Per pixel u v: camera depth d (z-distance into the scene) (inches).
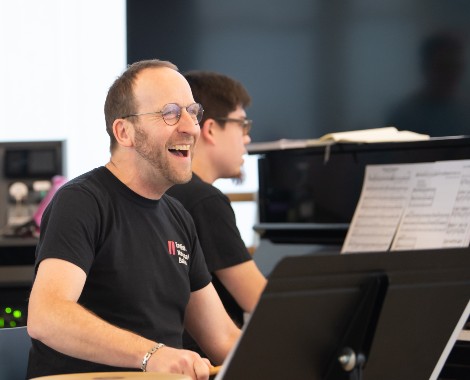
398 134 198.8
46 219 131.6
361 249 190.4
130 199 136.5
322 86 264.8
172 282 137.9
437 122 253.3
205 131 179.2
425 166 188.9
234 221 168.9
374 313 109.6
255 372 104.8
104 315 132.0
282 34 268.1
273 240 212.2
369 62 259.4
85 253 127.9
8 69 322.0
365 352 111.3
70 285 124.0
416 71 254.5
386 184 193.0
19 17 321.7
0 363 134.6
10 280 225.6
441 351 120.7
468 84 249.3
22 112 322.7
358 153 199.9
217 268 164.9
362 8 259.1
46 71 322.0
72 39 321.4
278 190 212.4
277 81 269.0
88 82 322.0
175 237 141.4
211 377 120.6
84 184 133.5
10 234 245.1
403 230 187.2
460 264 112.8
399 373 118.1
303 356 107.8
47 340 120.5
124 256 133.2
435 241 181.9
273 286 99.7
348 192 202.1
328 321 107.2
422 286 111.5
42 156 264.1
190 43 276.7
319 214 206.5
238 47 272.5
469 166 183.8
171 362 114.7
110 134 140.0
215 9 274.2
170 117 136.3
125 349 117.5
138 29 280.1
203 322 148.1
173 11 277.1
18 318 222.7
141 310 133.3
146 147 135.9
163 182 137.7
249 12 271.0
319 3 263.6
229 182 302.2
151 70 139.3
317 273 102.5
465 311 118.9
